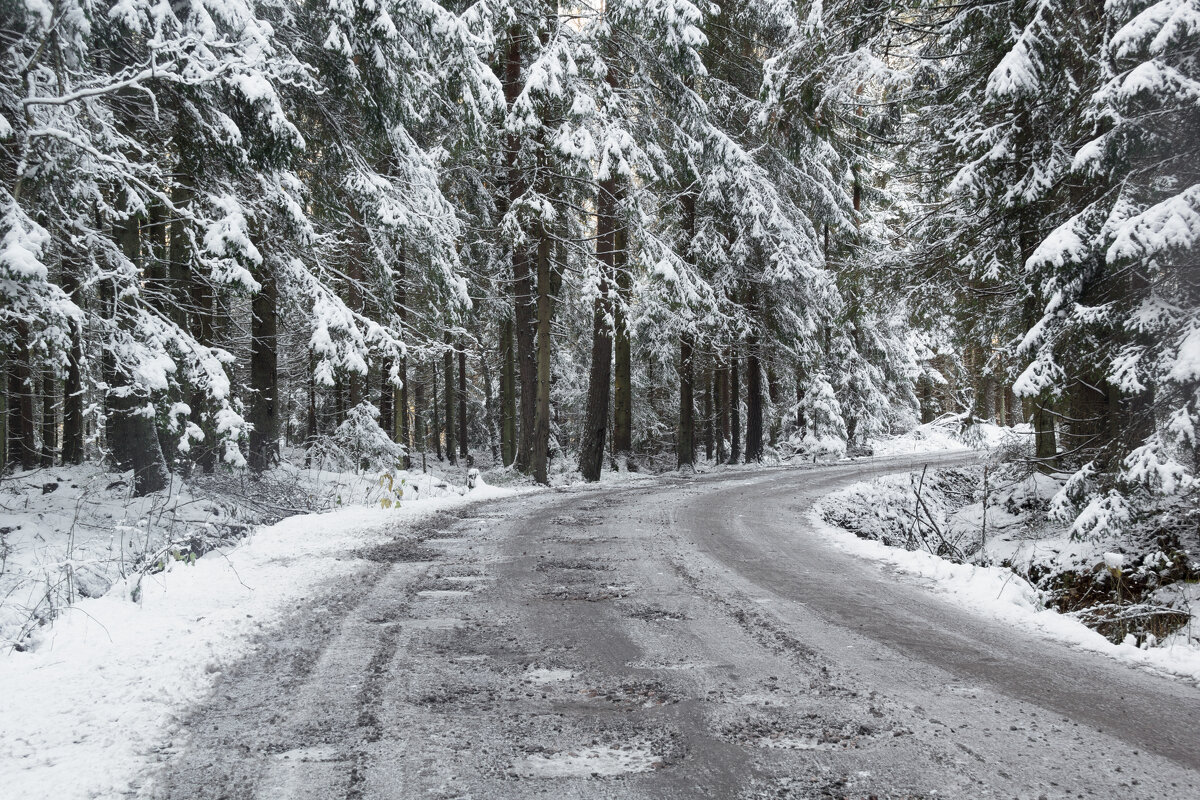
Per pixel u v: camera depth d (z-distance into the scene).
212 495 12.22
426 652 5.10
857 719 3.92
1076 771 3.29
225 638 5.29
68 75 8.57
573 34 19.41
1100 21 9.88
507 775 3.24
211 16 9.60
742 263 24.77
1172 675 4.70
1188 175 8.40
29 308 8.55
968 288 13.84
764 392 35.78
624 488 18.84
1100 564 8.91
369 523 11.34
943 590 7.24
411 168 14.59
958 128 13.06
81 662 4.67
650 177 19.23
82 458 19.06
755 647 5.27
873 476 21.95
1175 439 7.86
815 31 12.61
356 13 11.54
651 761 3.40
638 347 28.94
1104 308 8.81
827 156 25.84
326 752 3.48
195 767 3.30
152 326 10.12
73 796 2.97
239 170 10.19
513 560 8.62
